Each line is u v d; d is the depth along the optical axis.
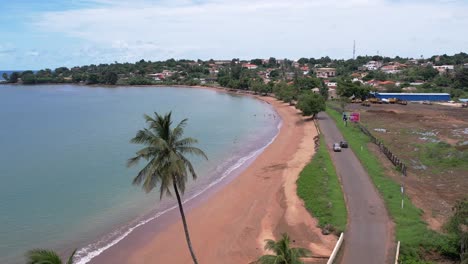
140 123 121.62
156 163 28.23
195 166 70.75
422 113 124.12
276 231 42.06
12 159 76.81
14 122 127.00
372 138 82.12
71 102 188.25
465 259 30.20
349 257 33.12
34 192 57.12
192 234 42.94
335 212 42.91
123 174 65.94
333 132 91.31
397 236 36.66
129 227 45.19
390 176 56.56
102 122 124.56
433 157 67.06
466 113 123.12
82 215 48.66
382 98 161.62
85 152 82.50
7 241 41.50
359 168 59.75
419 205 45.47
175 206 51.56
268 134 101.31
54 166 71.38
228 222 45.47
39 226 45.34
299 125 108.19
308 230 41.00
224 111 149.62
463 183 53.72
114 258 38.12
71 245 40.78
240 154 79.62
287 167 65.81
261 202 50.91
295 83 183.38
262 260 25.45
